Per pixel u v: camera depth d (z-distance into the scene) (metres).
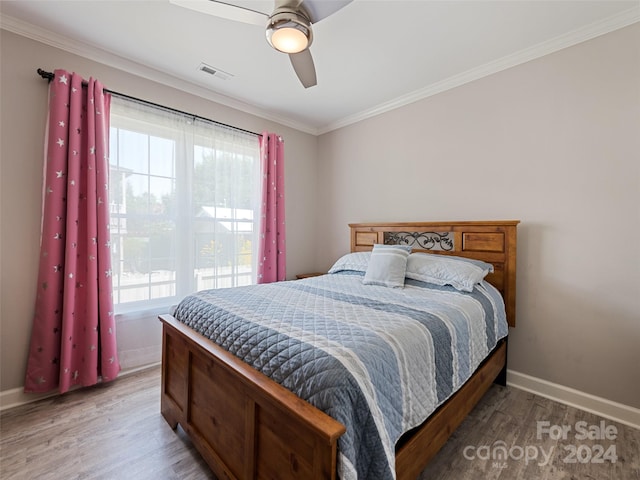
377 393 0.96
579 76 1.95
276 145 3.31
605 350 1.88
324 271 3.79
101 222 2.10
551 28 1.90
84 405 1.92
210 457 1.33
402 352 1.12
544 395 2.10
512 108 2.24
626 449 1.57
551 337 2.09
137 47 2.13
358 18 1.80
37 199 1.97
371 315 1.42
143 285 2.43
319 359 0.98
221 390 1.31
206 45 2.11
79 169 2.03
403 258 2.29
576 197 1.98
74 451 1.51
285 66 2.38
